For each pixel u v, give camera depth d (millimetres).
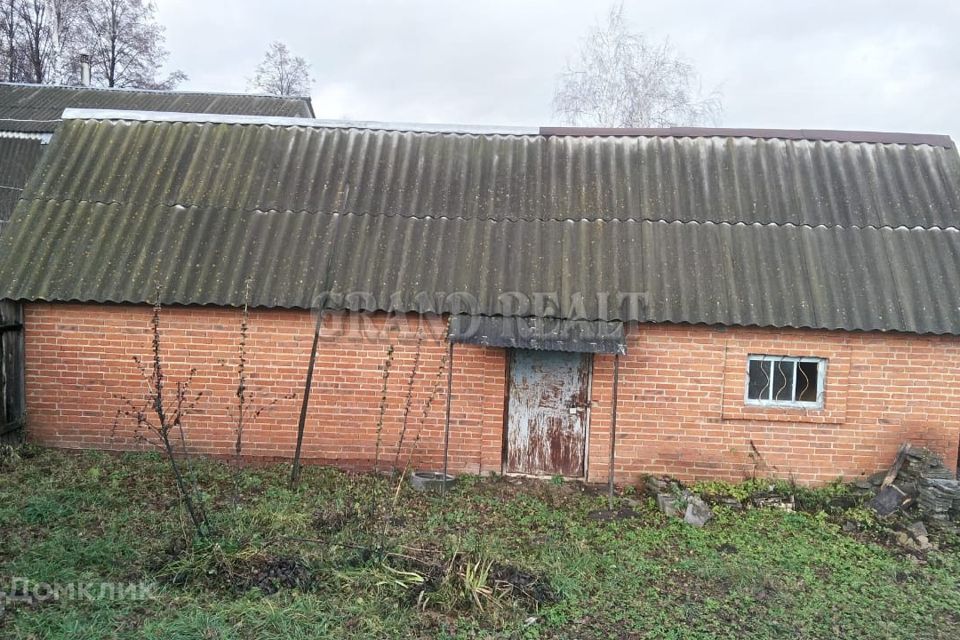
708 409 8227
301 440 8078
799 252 8406
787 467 8258
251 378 8398
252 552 5633
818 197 8992
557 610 5289
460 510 7289
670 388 8234
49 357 8391
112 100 24828
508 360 8539
